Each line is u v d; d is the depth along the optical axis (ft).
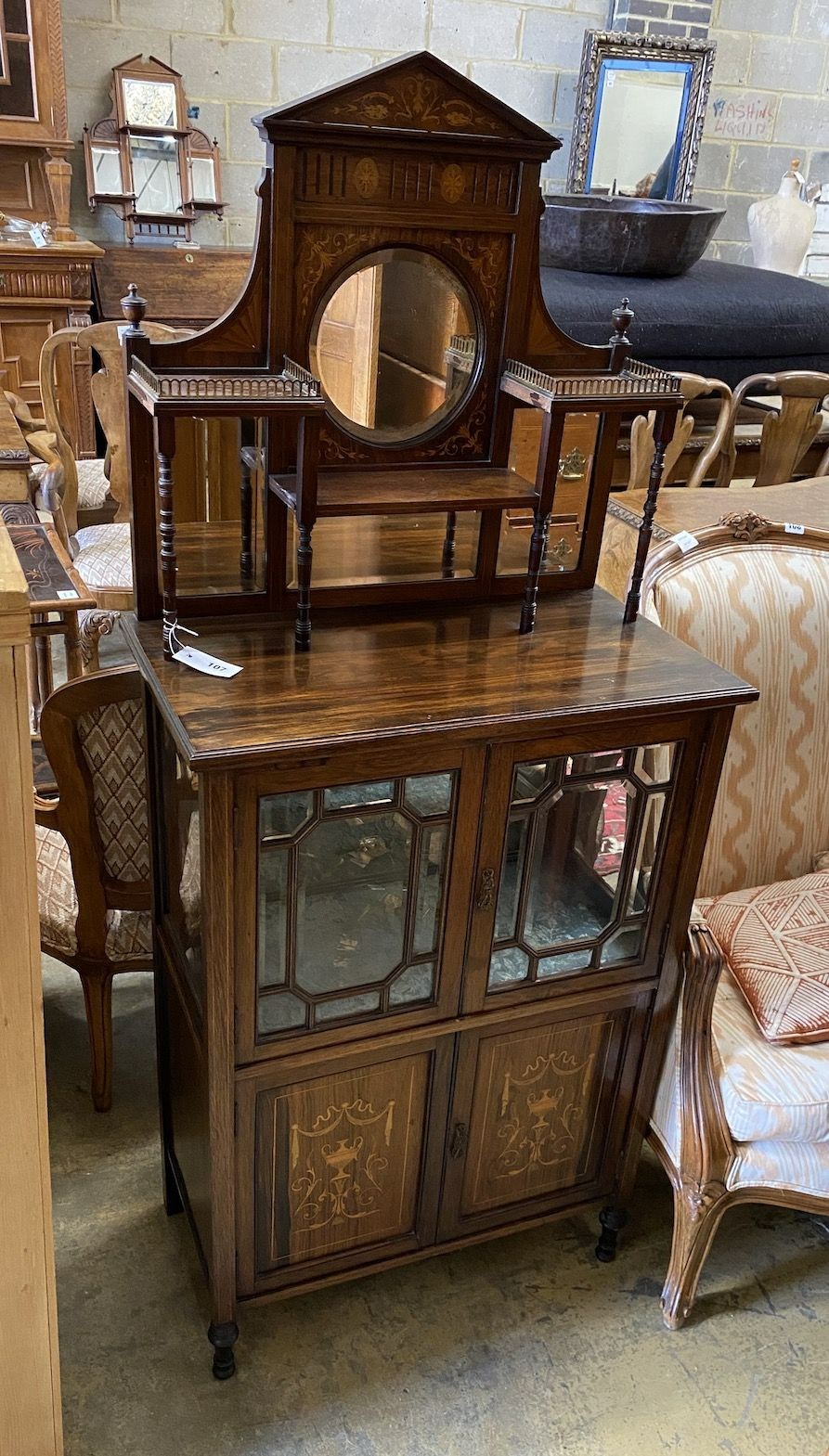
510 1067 4.68
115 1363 4.75
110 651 10.51
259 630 4.37
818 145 14.76
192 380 3.71
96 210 12.13
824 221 15.25
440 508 4.15
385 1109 4.50
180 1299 5.04
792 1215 5.76
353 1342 4.92
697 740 4.34
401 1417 4.62
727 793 5.51
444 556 4.77
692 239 9.82
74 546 8.96
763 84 14.10
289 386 3.78
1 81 10.59
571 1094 4.92
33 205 11.54
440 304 4.28
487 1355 4.90
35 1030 3.47
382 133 3.85
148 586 4.34
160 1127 5.49
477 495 4.25
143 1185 5.58
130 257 11.58
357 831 3.88
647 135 13.48
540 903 4.41
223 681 3.94
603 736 4.13
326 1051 4.18
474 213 4.14
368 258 4.09
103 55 11.46
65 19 11.16
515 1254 5.41
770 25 13.73
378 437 4.41
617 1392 4.78
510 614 4.75
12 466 5.70
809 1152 4.73
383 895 4.05
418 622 4.58
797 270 13.34
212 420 4.21
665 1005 4.85
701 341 9.80
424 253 4.16
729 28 13.58
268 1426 4.55
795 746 5.58
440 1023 4.38
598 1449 4.55
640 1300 5.21
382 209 4.00
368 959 4.14
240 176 12.49
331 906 3.97
